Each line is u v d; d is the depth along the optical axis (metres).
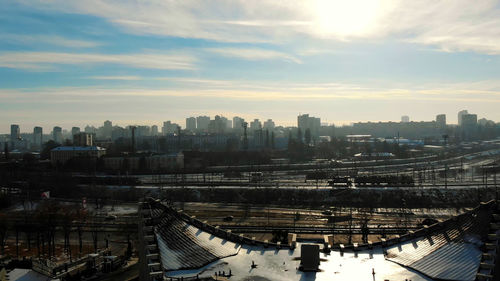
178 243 84.00
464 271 72.88
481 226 80.56
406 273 77.38
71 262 160.38
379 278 75.56
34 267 152.88
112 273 160.00
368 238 178.38
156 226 84.25
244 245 94.56
